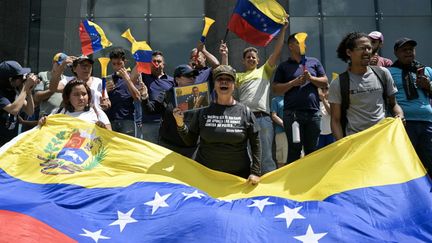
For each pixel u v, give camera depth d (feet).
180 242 16.88
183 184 20.13
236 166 20.89
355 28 41.83
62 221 17.52
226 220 17.48
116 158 21.62
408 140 20.29
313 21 41.57
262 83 25.96
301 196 19.69
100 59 24.08
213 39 39.99
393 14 42.16
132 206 18.78
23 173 20.93
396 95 24.00
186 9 41.50
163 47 40.93
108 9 41.27
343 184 19.38
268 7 25.63
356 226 17.31
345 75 21.48
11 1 39.78
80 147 21.88
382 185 19.08
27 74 24.02
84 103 23.24
